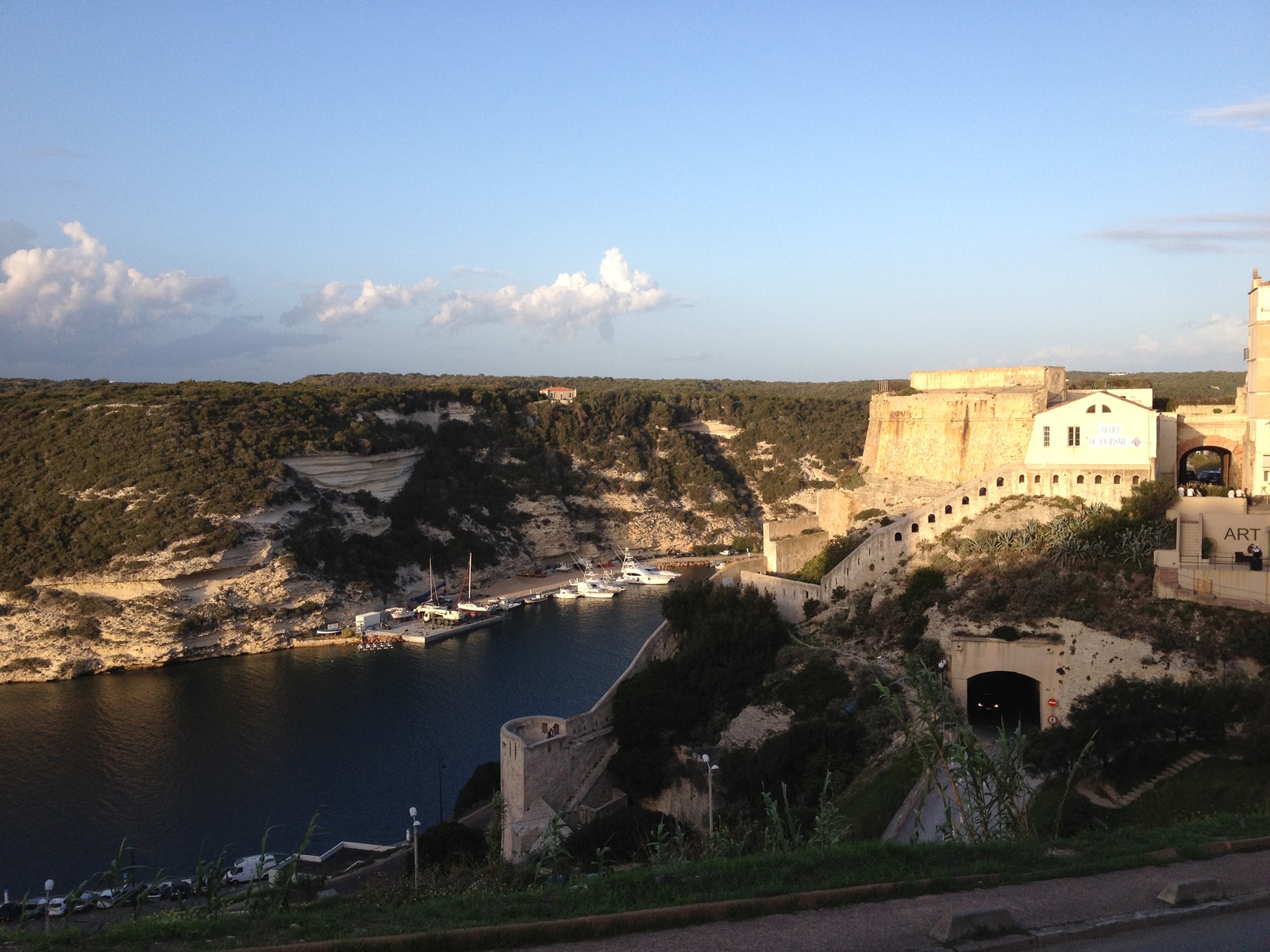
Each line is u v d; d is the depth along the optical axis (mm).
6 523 122688
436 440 182375
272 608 125062
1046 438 57344
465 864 48750
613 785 57094
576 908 21547
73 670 111438
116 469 131125
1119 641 46125
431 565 150250
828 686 52188
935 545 57531
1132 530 53094
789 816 32750
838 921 19594
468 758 82250
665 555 191500
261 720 93312
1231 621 43750
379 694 100812
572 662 112875
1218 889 20531
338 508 147375
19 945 20297
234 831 69188
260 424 145875
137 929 21266
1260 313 55312
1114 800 37938
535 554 178375
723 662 58250
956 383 67125
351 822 70500
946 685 49219
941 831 30734
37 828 69688
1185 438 60062
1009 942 18188
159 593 118938
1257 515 50344
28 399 151000
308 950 18281
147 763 82125
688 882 22719
